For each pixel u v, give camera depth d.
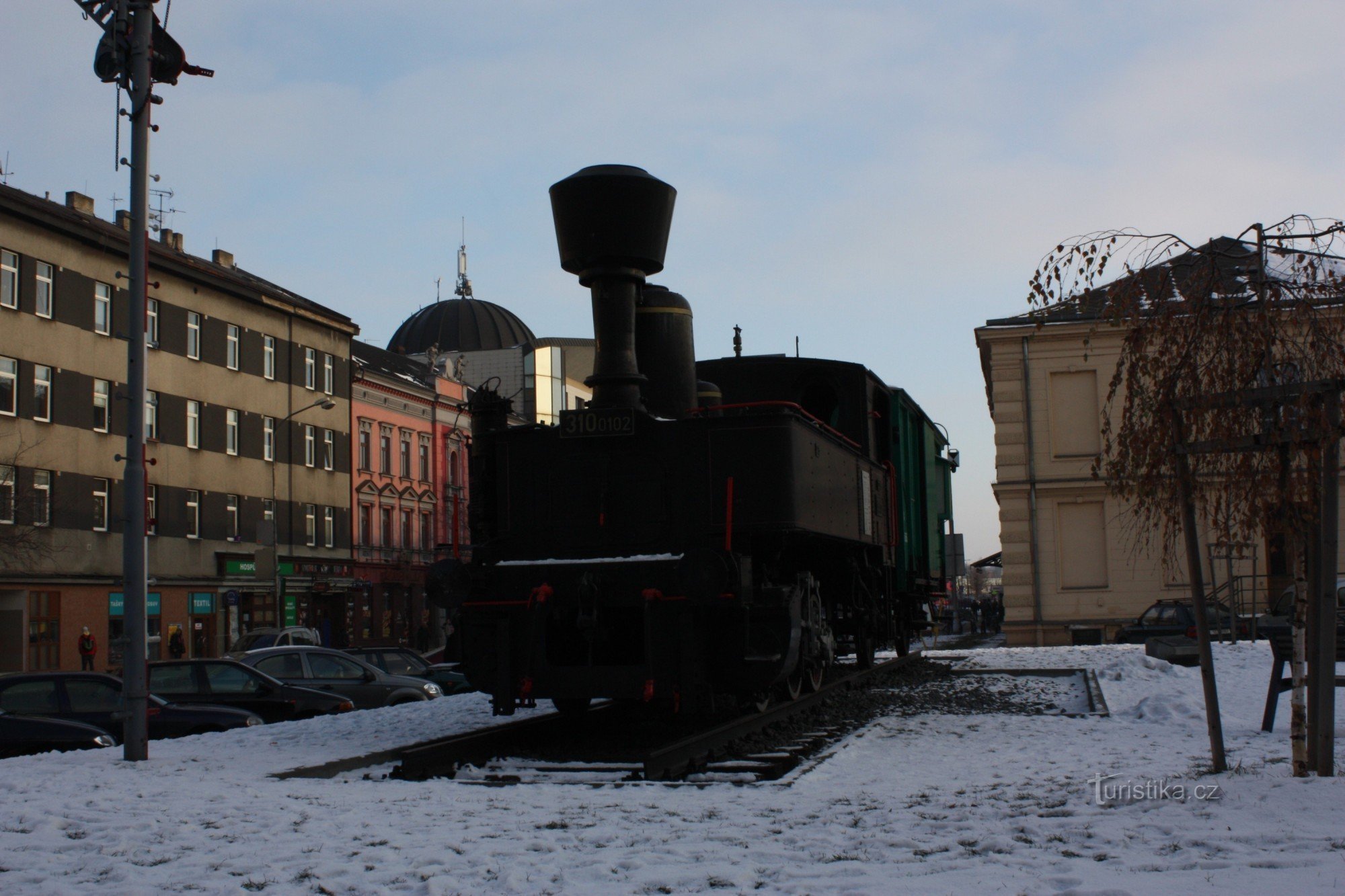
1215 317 8.36
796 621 12.16
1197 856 5.91
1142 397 8.68
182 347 44.84
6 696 14.91
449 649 12.37
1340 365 8.07
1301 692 8.22
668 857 6.38
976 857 6.19
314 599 52.50
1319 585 8.13
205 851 6.86
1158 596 34.69
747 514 11.96
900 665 20.81
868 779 9.41
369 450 57.19
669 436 12.27
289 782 9.60
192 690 17.44
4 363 36.91
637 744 12.17
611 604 11.77
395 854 6.63
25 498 35.56
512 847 6.73
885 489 18.48
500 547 12.74
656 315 13.27
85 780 9.82
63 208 39.22
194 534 45.09
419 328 79.31
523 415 72.38
